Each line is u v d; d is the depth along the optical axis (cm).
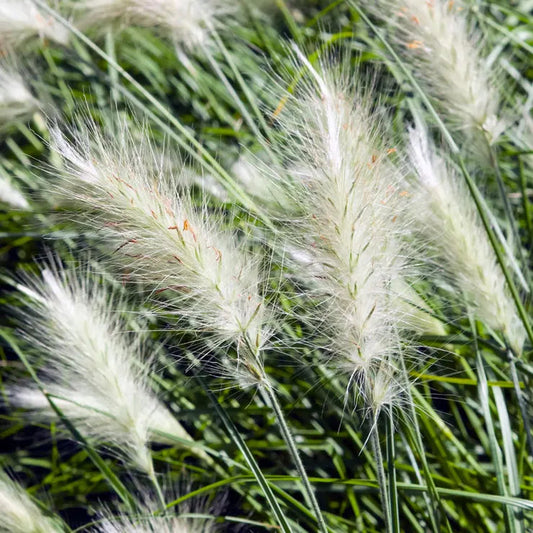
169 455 96
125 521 84
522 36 108
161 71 118
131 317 91
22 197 95
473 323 86
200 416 96
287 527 80
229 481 85
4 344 96
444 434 92
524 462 90
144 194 78
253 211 85
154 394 89
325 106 77
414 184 85
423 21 87
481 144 89
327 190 77
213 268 79
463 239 84
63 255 96
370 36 104
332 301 79
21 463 100
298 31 102
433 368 93
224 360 81
